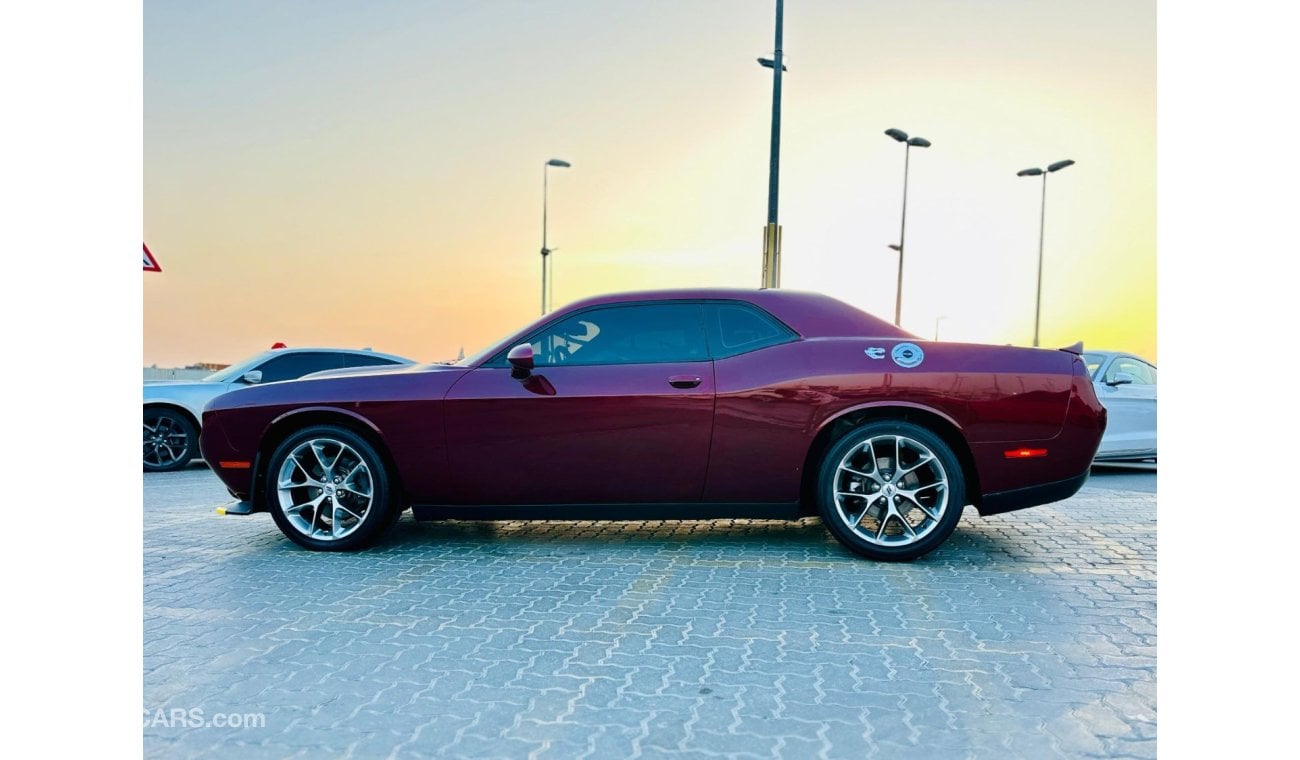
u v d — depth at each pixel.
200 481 8.77
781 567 4.60
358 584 4.27
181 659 3.17
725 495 4.83
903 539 4.69
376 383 5.02
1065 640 3.35
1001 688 2.86
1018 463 4.64
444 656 3.20
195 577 4.43
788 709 2.70
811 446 4.76
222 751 2.44
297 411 5.02
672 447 4.78
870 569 4.55
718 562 4.73
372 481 4.97
